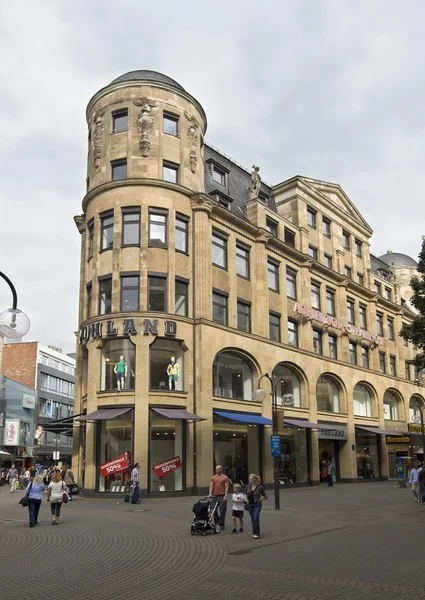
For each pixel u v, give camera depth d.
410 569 11.32
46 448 77.00
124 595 9.51
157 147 34.19
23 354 78.31
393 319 59.03
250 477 15.97
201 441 31.47
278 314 40.78
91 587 10.07
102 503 26.55
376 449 51.12
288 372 41.25
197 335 32.94
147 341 30.92
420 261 31.08
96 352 31.72
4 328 11.68
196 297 33.62
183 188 34.38
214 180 40.16
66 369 88.38
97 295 32.75
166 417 30.34
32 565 12.04
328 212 50.03
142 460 29.36
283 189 46.69
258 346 37.25
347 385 47.25
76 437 36.00
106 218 33.81
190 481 30.98
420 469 27.12
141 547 14.17
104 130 35.09
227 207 39.09
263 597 9.34
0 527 18.02
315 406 42.41
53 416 81.62
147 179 33.09
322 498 29.05
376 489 37.09
